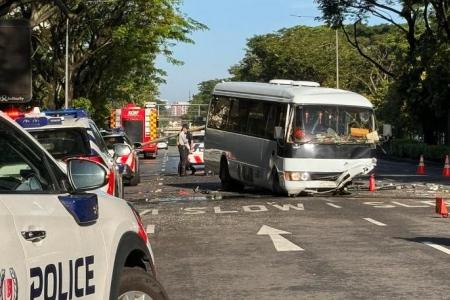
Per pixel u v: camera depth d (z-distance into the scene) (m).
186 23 38.47
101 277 4.35
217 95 23.08
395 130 57.69
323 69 72.19
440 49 39.47
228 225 13.21
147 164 44.88
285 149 18.05
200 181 25.94
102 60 40.97
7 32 15.12
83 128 10.57
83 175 4.54
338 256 9.94
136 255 5.24
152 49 39.41
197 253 10.36
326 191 18.33
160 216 14.72
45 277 3.64
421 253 10.09
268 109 19.50
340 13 38.94
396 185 21.80
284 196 18.62
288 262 9.58
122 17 35.75
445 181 24.14
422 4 39.84
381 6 39.53
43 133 10.44
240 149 20.80
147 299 5.06
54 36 36.09
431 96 42.03
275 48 74.94
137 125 55.91
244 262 9.63
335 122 18.31
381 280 8.42
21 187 4.05
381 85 68.00
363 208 15.58
